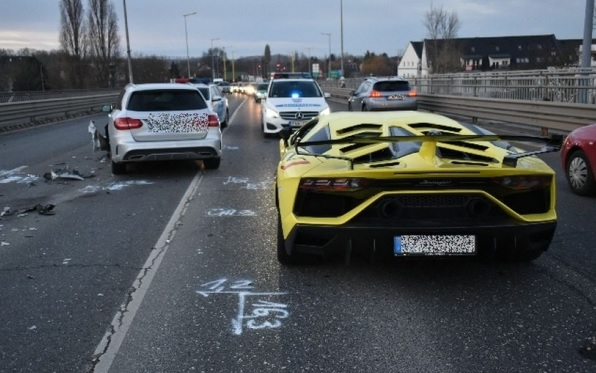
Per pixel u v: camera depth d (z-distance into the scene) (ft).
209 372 10.95
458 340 12.05
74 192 28.45
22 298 14.64
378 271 16.17
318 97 55.36
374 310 13.61
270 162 38.27
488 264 16.56
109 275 16.26
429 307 13.74
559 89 52.13
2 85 224.12
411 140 13.89
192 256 17.89
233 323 13.04
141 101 32.45
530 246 14.33
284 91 56.18
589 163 24.89
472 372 10.78
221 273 16.29
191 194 27.63
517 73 61.31
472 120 63.00
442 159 14.66
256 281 15.61
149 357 11.55
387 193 13.64
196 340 12.25
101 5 227.61
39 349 11.93
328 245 14.28
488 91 66.49
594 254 17.35
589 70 48.73
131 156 31.68
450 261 16.76
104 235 20.49
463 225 13.56
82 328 12.89
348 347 11.84
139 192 28.30
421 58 336.90
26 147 48.78
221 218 22.75
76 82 226.99
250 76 454.81
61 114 86.28
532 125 49.55
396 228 13.56
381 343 11.98
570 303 13.82
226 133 60.23
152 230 21.09
